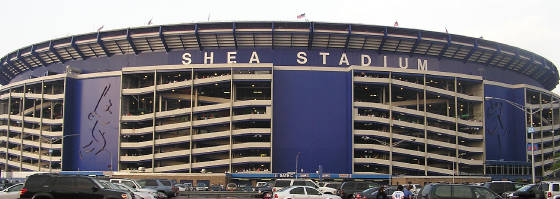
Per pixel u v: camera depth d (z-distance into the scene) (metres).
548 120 139.25
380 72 111.19
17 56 127.00
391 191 42.91
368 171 111.56
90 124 116.31
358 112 111.81
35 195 31.86
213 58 113.75
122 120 114.12
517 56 122.81
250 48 114.06
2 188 58.69
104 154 114.12
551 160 126.69
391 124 110.06
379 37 111.62
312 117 109.81
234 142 110.44
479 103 120.62
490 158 119.62
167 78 117.38
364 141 112.56
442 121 116.00
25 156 121.56
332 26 110.75
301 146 108.94
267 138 109.81
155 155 111.69
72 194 31.86
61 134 116.25
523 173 120.62
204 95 117.44
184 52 114.75
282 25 109.81
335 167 108.56
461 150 116.00
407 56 117.44
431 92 114.56
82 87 118.62
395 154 111.81
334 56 114.69
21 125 126.88
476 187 29.64
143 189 43.31
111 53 119.12
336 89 110.88
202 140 110.38
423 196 30.38
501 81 127.12
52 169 118.56
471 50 118.25
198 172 110.44
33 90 128.12
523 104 124.19
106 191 31.89
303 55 113.94
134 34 112.81
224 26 110.06
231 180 108.56
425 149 112.50
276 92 110.19
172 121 114.31
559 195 37.97
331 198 41.28
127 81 117.12
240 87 113.88
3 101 134.12
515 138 123.69
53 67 126.75
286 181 51.91
